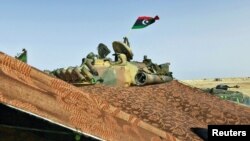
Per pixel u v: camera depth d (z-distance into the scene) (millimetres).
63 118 3922
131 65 15195
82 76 12836
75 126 3961
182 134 9945
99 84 13625
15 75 4047
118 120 5059
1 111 3596
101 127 4434
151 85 15914
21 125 3723
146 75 15164
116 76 14281
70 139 4398
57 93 4418
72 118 4066
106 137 4305
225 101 16453
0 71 3883
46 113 3748
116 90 13344
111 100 11609
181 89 16578
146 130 5535
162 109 12391
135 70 15125
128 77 14648
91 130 4152
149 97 13805
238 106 15922
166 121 10867
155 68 16797
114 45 15641
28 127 3787
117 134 4625
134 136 5020
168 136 5984
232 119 12945
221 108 14320
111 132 4531
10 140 4348
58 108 4039
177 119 11500
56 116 3861
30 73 4410
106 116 4906
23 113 3645
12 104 3453
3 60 4148
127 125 5180
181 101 14359
